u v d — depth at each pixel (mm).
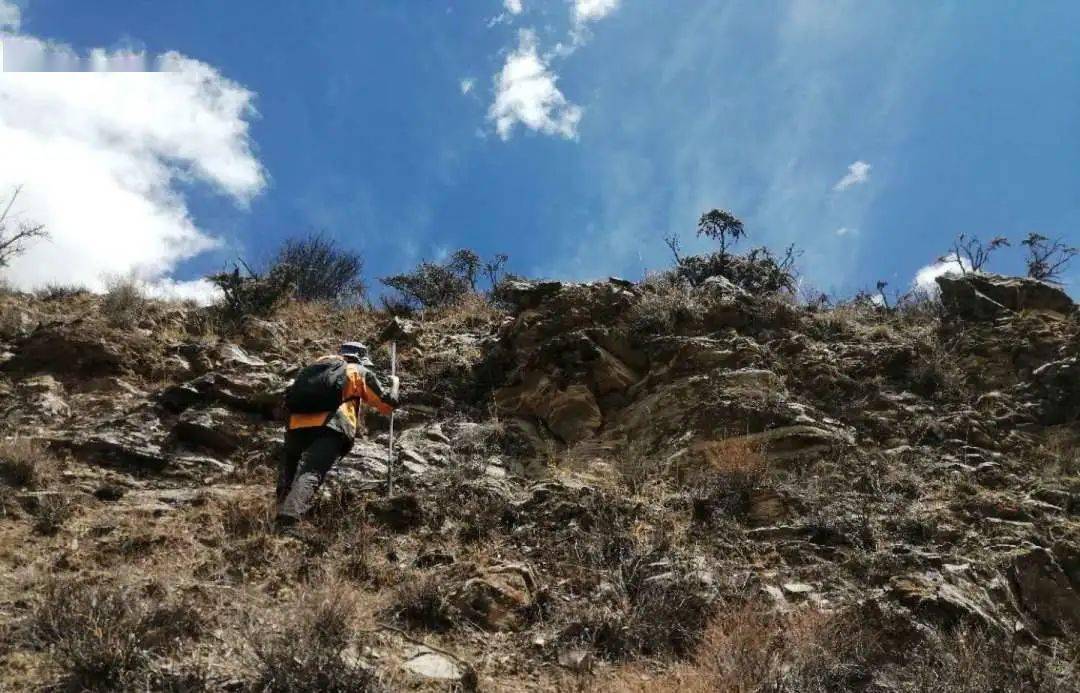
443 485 6766
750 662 4266
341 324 11320
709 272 11219
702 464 7098
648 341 8781
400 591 5031
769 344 8719
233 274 11273
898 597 5023
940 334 9031
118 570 4840
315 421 6234
